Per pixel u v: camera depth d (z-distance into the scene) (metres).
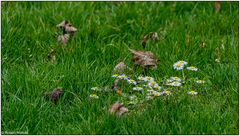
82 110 10.16
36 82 10.58
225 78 11.05
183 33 12.35
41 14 12.83
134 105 10.21
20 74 10.79
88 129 9.62
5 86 10.57
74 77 10.83
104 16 13.05
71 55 11.53
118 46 11.93
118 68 11.15
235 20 12.94
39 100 10.27
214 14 13.08
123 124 9.62
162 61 11.48
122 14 12.98
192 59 11.59
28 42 12.08
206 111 10.01
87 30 12.33
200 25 12.69
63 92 10.59
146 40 12.17
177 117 9.84
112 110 9.95
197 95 10.59
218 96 10.63
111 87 10.79
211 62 11.66
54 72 10.92
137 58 11.36
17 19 12.43
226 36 12.46
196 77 11.02
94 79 10.85
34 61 11.61
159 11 13.23
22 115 9.94
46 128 9.85
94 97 10.31
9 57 11.66
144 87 10.68
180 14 13.27
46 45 11.92
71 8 12.89
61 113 10.12
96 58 11.59
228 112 10.11
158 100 10.13
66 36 12.07
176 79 10.57
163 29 12.69
